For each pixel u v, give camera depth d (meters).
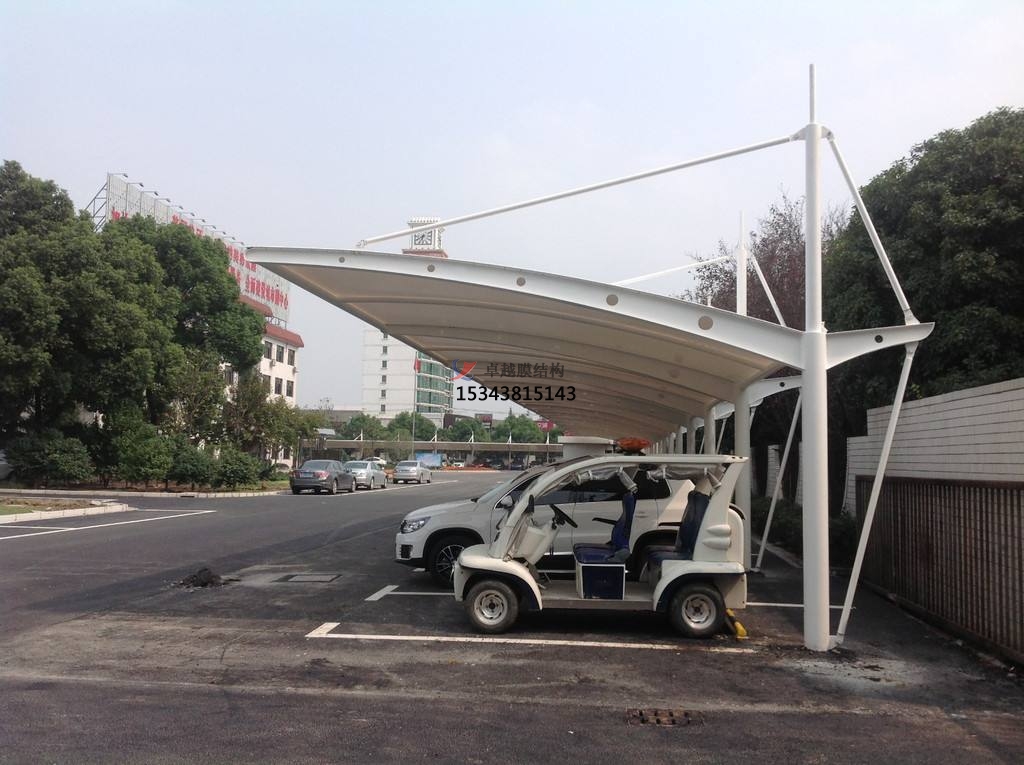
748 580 11.08
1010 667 6.73
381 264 7.61
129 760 4.53
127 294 27.95
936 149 11.51
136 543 14.55
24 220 26.98
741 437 10.98
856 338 7.40
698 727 5.27
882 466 7.52
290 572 11.47
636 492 9.17
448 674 6.41
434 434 99.38
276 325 60.12
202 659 6.77
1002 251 10.80
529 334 10.55
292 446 36.97
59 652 6.96
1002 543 6.93
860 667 6.75
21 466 26.81
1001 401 7.31
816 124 7.58
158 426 31.44
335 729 5.11
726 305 19.75
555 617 8.55
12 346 24.36
